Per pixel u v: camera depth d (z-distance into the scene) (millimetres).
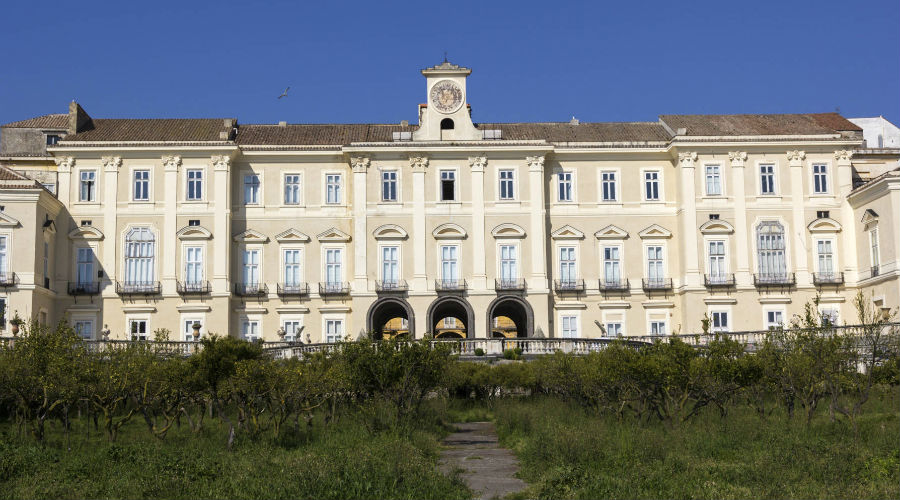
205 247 70750
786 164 72875
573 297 72312
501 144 72125
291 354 57969
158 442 36781
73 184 71000
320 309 71500
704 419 40188
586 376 43688
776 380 41031
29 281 65250
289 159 73312
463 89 73625
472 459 35719
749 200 72250
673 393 42781
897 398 43062
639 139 75250
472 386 53281
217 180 71312
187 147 71125
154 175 71375
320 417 45188
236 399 39500
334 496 27094
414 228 71688
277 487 27484
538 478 30234
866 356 45188
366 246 71375
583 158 73750
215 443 37281
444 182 72625
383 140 74688
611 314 72062
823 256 72000
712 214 72000
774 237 72000
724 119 77375
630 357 41312
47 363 37656
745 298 71188
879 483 27906
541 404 48688
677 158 72875
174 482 28562
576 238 72938
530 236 71688
